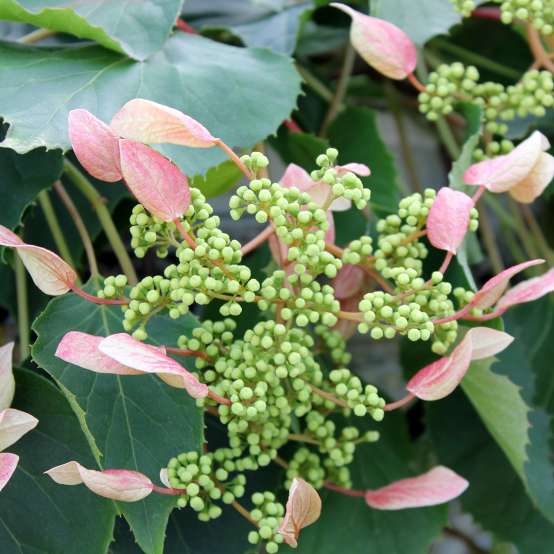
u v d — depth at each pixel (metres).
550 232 0.81
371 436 0.57
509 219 0.78
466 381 0.61
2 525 0.54
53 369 0.55
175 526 0.59
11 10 0.59
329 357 0.63
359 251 0.55
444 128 0.76
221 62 0.61
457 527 1.04
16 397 0.56
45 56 0.60
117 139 0.51
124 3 0.62
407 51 0.61
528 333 0.72
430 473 0.58
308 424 0.56
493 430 0.62
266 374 0.51
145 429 0.54
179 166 0.56
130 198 0.70
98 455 0.52
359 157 0.69
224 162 0.59
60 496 0.55
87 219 0.68
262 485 0.60
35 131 0.55
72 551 0.54
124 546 0.58
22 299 0.64
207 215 0.51
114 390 0.55
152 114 0.50
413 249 0.55
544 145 0.56
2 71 0.58
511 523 0.68
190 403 0.55
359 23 0.61
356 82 0.87
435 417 0.69
